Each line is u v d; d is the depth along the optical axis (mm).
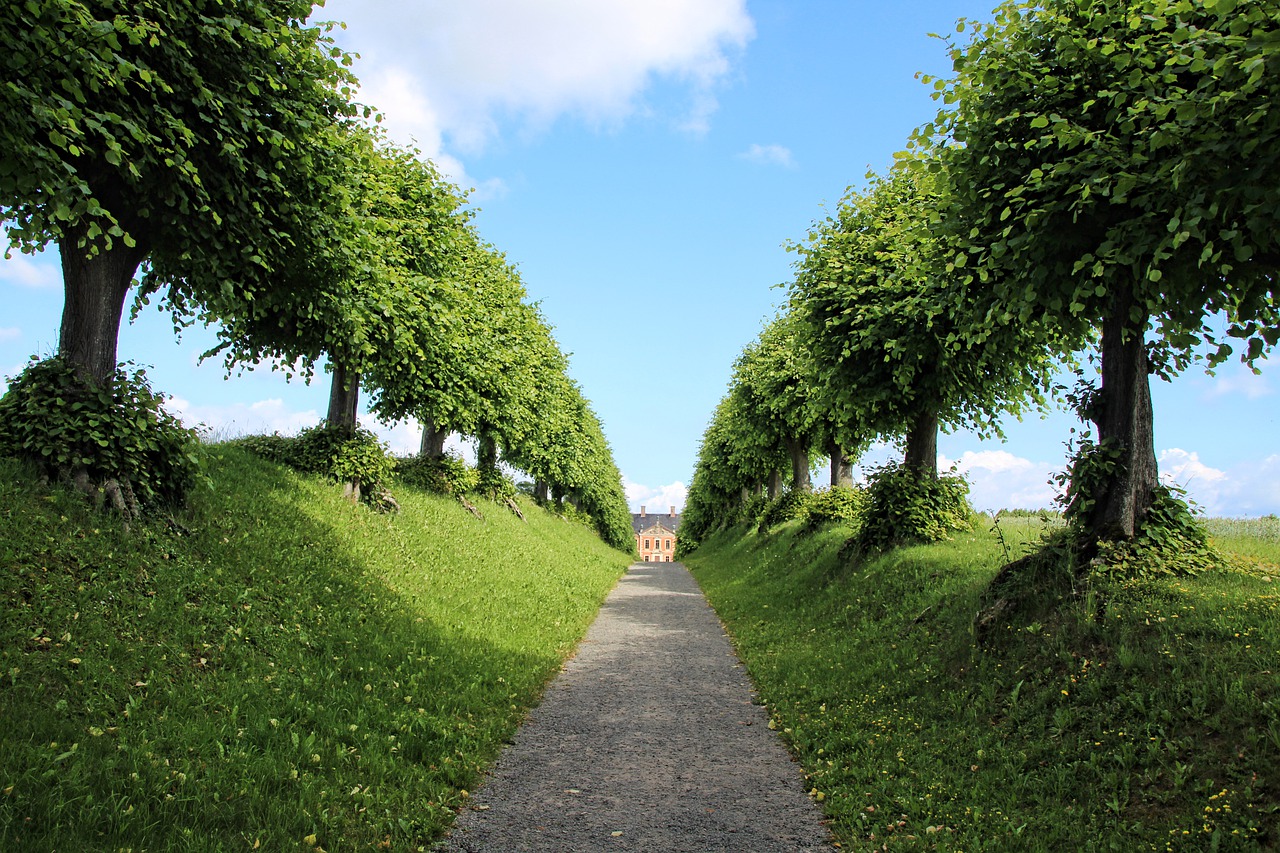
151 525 9141
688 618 18453
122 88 6934
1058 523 10422
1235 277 6328
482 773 6832
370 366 15844
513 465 43281
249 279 10383
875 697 8836
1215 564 8625
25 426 8492
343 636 9344
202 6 7812
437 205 18594
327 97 9594
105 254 9180
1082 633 7578
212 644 7562
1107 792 5582
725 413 40250
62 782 4613
